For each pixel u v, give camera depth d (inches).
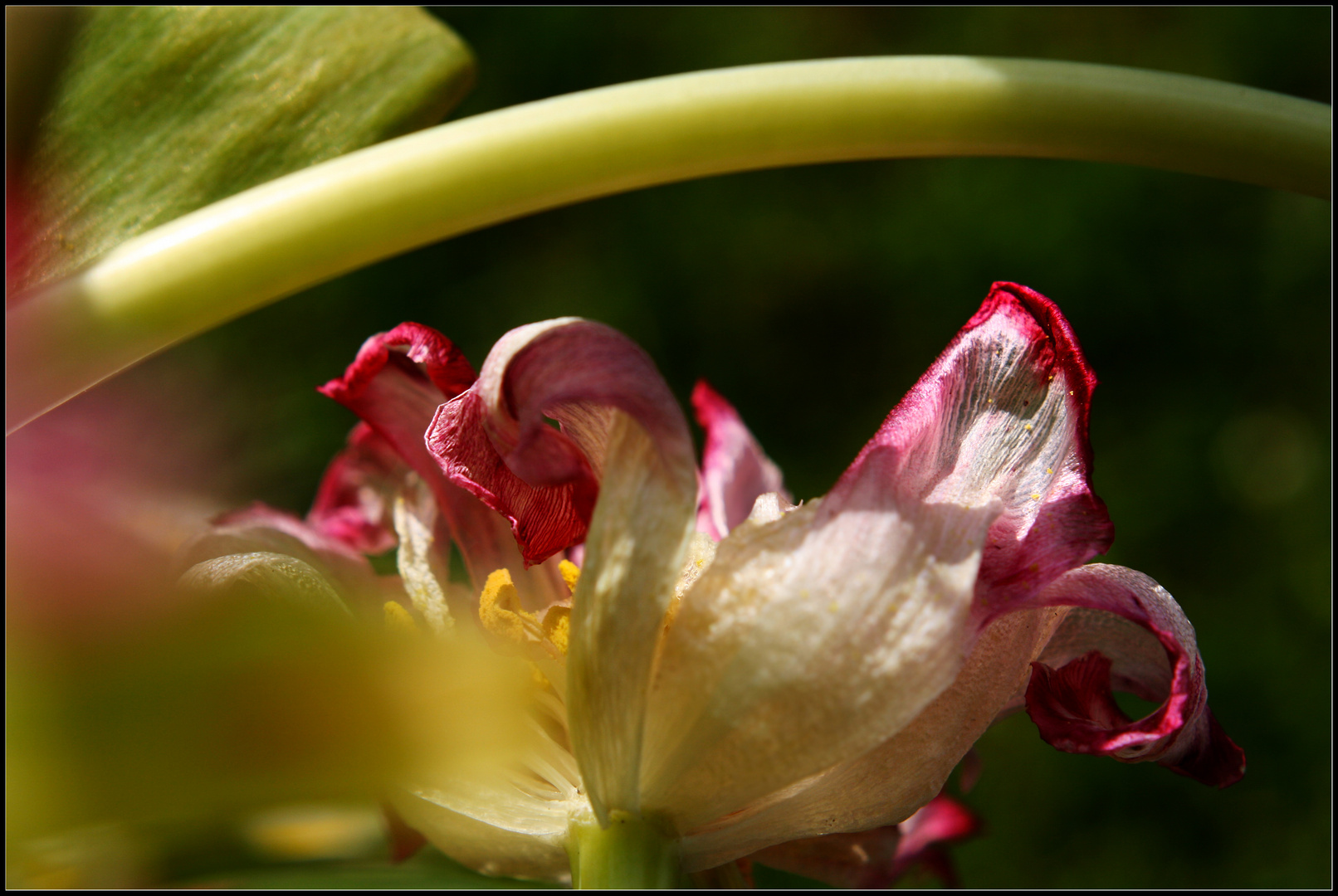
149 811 10.2
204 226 12.2
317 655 10.2
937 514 12.0
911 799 12.3
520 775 12.8
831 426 65.0
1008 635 12.3
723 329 66.6
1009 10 72.9
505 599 12.8
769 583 11.9
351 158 12.4
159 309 12.2
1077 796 50.1
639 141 12.6
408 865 13.3
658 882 12.1
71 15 12.1
